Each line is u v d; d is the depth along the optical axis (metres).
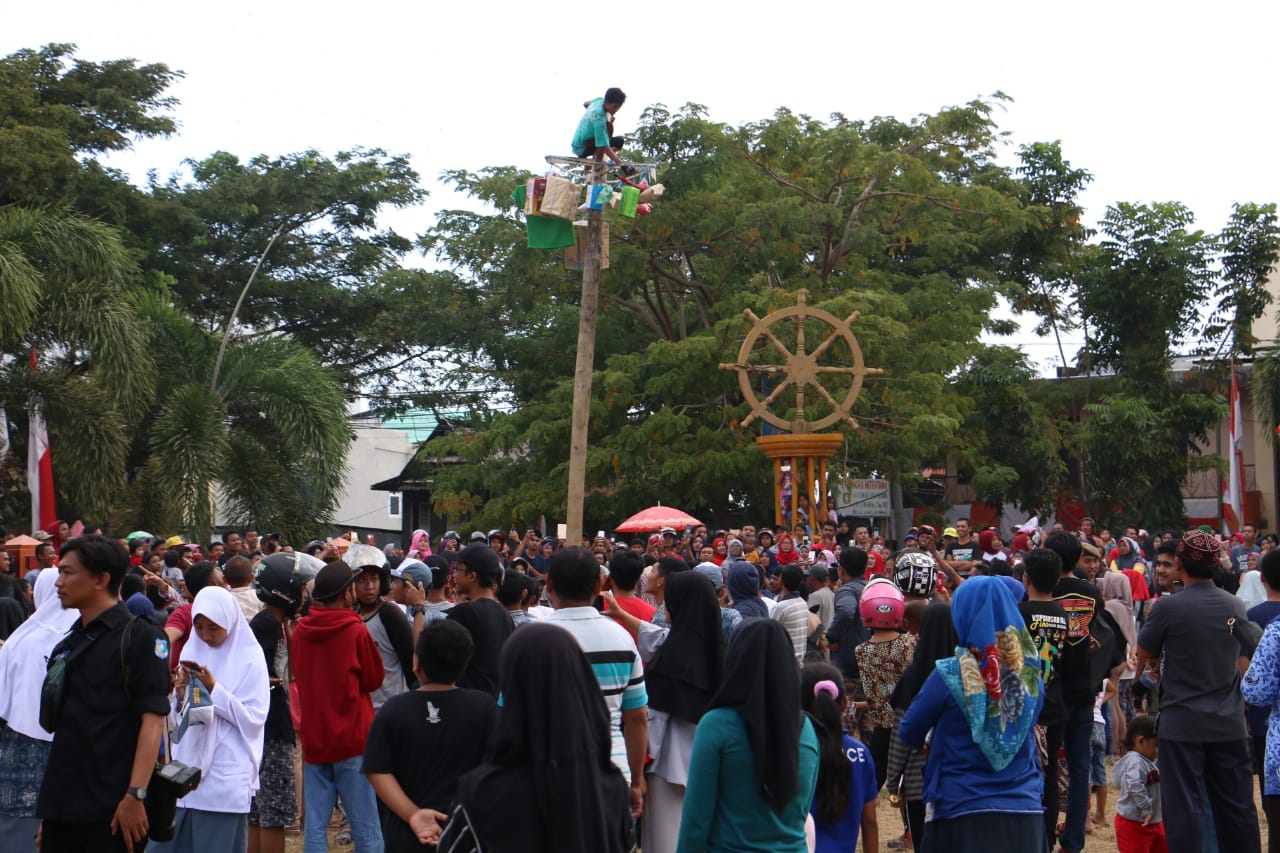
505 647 4.67
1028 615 8.00
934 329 31.25
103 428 21.67
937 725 6.00
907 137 32.56
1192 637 7.47
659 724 6.49
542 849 4.48
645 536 26.30
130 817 5.62
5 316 20.69
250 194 39.47
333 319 41.25
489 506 30.36
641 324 33.72
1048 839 8.27
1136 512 36.03
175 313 27.06
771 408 28.86
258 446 26.03
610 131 15.83
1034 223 33.59
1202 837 7.46
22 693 6.60
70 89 34.03
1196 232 37.53
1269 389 31.69
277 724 8.35
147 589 12.62
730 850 4.71
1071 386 38.56
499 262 32.06
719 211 29.97
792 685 4.80
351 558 8.50
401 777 5.53
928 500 41.81
